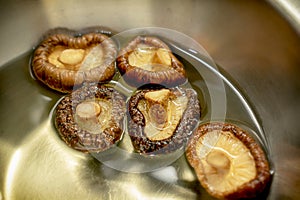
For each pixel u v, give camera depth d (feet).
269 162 0.58
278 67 0.61
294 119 0.57
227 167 0.55
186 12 0.74
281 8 0.57
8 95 0.68
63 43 0.73
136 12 0.76
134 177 0.58
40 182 0.58
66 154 0.60
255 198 0.54
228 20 0.69
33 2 0.73
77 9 0.76
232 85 0.69
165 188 0.56
